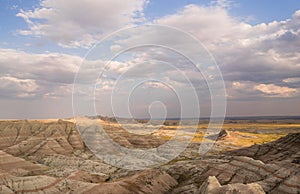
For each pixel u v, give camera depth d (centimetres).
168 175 6631
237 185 3719
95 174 7431
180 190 5841
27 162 8519
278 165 5694
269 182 5269
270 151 8225
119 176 7356
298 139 8094
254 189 3572
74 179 6488
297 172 5256
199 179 6297
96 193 5372
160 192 5872
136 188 5750
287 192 4891
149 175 6250
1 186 5609
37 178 5959
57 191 5656
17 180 5850
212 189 3847
